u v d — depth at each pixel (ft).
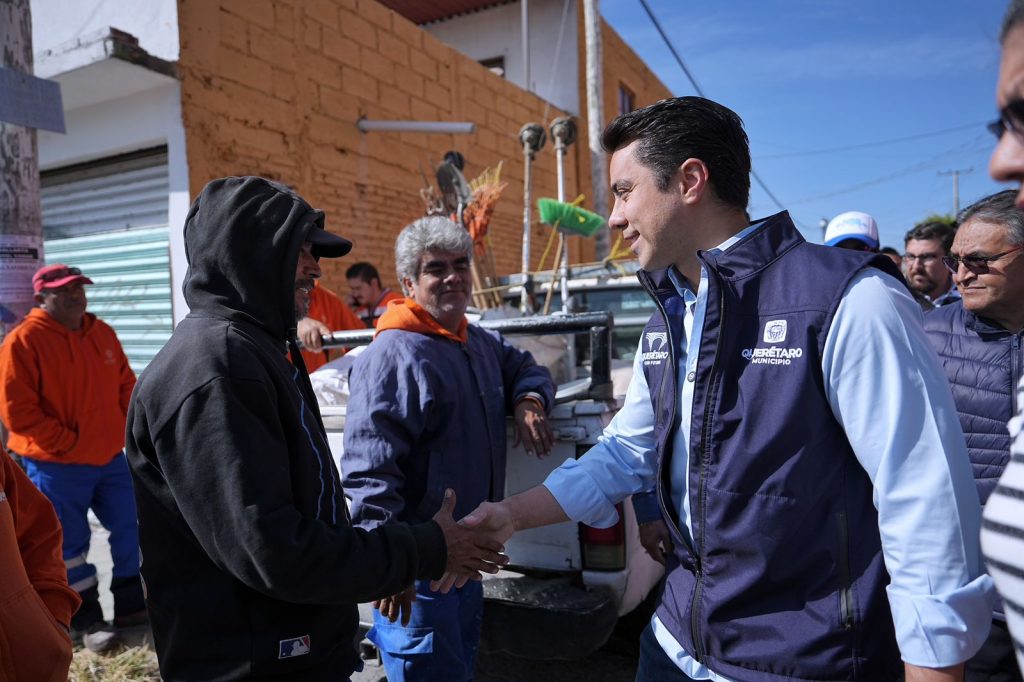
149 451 4.33
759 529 4.00
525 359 8.43
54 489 10.98
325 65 20.99
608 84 37.24
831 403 3.84
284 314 4.77
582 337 13.00
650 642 4.97
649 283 4.92
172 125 17.13
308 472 4.55
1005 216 6.05
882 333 3.67
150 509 4.41
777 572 4.00
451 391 7.12
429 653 6.67
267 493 4.00
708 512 4.19
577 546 8.04
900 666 3.99
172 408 4.07
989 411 6.23
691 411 4.28
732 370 4.10
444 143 26.02
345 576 4.15
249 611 4.33
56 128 11.51
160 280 18.54
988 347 6.35
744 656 4.11
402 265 7.50
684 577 4.69
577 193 35.04
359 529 4.48
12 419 10.61
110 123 18.33
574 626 7.59
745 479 4.02
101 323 12.10
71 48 15.66
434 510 6.97
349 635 4.87
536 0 35.06
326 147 21.07
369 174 22.67
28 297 11.43
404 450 6.74
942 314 6.92
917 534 3.50
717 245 4.48
